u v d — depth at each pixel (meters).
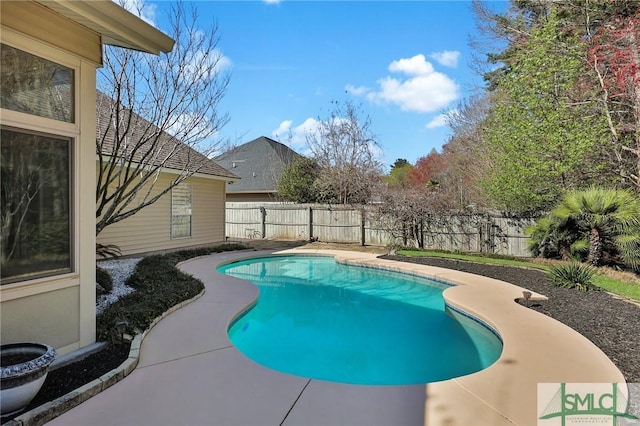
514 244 12.09
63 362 3.62
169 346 4.30
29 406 2.79
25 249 3.40
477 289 7.31
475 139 18.28
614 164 10.59
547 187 11.36
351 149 18.56
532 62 10.64
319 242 15.84
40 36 3.45
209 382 3.41
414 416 2.87
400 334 5.88
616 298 6.35
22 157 3.37
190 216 13.55
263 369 3.71
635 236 7.95
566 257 9.91
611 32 10.34
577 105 10.56
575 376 3.54
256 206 17.66
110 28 3.72
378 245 14.80
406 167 30.62
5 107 3.22
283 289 9.05
